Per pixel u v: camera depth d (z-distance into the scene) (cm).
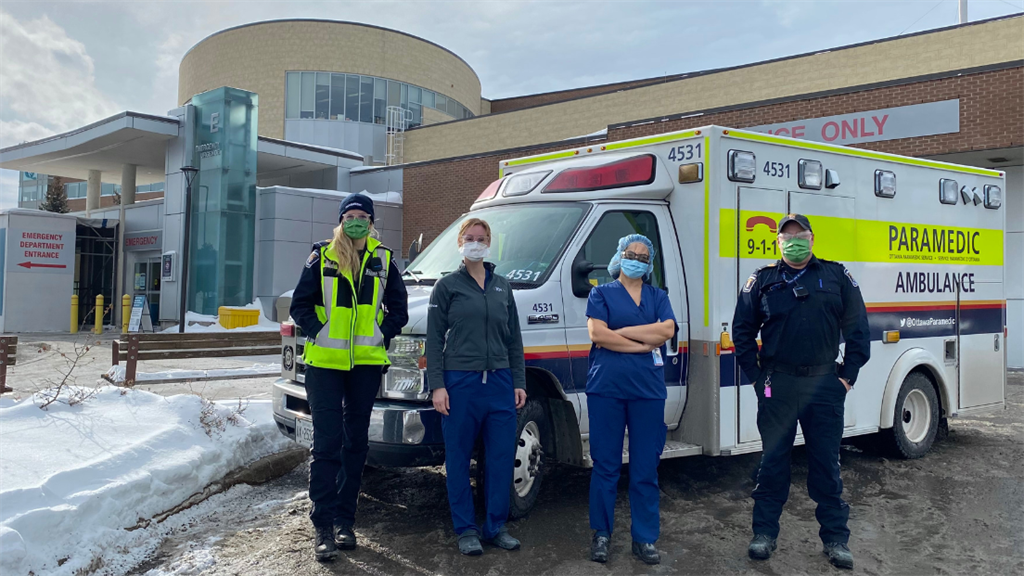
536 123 2780
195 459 520
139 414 572
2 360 766
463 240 432
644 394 426
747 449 554
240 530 478
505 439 440
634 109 2491
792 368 429
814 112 1430
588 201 550
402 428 448
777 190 579
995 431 822
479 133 2933
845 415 625
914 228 685
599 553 430
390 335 443
